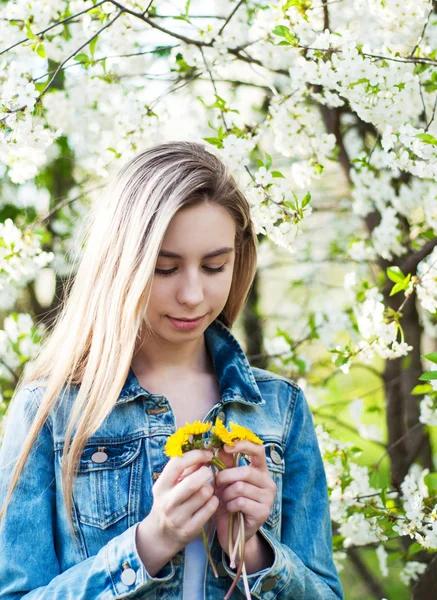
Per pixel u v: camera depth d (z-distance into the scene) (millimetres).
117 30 2109
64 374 1406
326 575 1485
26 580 1342
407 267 2279
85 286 1421
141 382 1456
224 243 1373
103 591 1299
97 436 1404
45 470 1398
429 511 1947
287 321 3529
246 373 1490
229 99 2816
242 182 2279
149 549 1301
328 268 3566
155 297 1365
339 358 2006
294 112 2076
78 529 1373
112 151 2049
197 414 1455
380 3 1962
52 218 2869
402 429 2625
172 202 1345
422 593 2367
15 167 2072
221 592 1371
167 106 2102
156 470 1404
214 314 1398
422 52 1992
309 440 1541
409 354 2596
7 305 2926
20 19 2039
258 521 1314
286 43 1911
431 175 1822
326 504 1530
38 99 1880
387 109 1928
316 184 3309
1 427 2258
